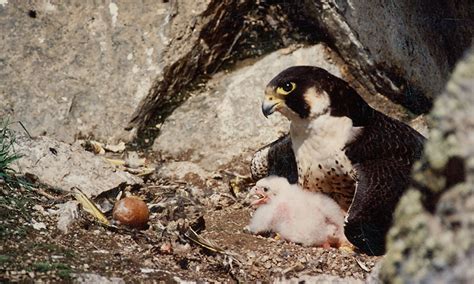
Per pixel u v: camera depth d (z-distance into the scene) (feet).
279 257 35.01
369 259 34.99
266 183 38.09
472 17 46.75
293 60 47.01
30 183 37.88
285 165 40.70
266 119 45.03
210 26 46.24
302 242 36.99
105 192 39.06
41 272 30.89
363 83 47.42
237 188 41.83
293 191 37.78
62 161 39.22
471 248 20.93
